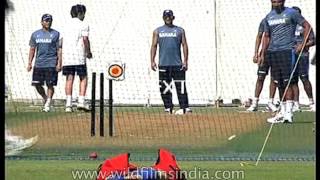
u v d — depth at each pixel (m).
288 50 42.56
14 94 45.22
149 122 41.69
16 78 45.53
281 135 37.97
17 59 46.31
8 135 36.97
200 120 42.25
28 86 45.50
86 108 43.47
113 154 33.59
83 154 33.44
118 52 47.78
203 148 35.47
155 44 45.19
